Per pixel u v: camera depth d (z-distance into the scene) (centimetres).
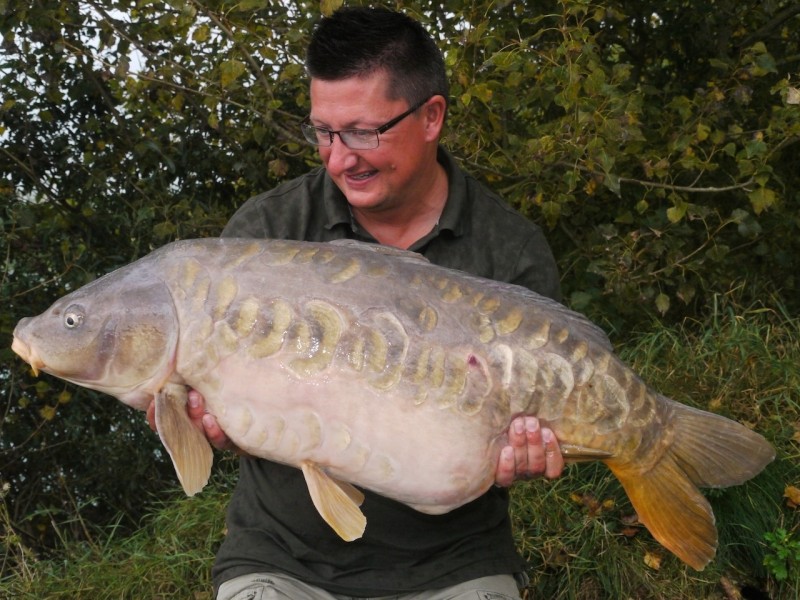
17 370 481
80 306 216
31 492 510
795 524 361
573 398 220
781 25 516
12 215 469
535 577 350
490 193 264
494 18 462
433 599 235
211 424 215
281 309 210
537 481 374
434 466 212
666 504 230
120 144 509
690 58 534
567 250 490
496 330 217
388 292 214
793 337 444
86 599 357
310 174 263
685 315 493
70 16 467
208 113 486
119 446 501
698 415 231
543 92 419
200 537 378
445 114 251
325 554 235
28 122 501
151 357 213
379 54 232
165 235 465
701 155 482
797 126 409
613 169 423
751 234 451
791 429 388
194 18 417
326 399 209
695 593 347
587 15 485
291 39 412
